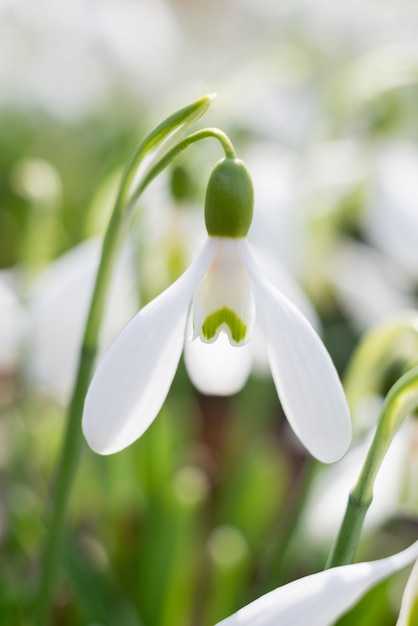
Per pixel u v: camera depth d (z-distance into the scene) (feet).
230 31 2.29
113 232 0.74
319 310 1.32
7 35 1.99
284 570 0.98
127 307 0.98
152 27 2.09
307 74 1.47
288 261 1.18
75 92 2.05
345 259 1.34
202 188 0.97
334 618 0.63
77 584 0.94
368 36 2.10
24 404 1.11
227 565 0.98
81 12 2.00
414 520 1.30
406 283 1.42
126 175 0.72
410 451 0.77
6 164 1.99
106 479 1.09
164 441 1.09
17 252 1.80
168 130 0.70
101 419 0.63
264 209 1.18
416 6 2.12
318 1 2.17
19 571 1.04
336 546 0.68
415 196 1.25
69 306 0.96
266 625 0.62
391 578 0.95
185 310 0.65
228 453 1.45
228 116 1.30
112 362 0.63
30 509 1.05
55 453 1.13
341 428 0.63
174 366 0.64
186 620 1.10
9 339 0.98
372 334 0.83
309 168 1.24
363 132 1.30
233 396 1.57
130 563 1.10
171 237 0.96
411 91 1.35
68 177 1.98
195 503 1.01
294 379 0.64
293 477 1.44
